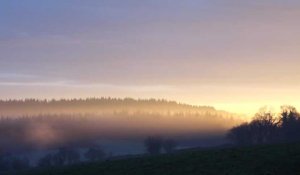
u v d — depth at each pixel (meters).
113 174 38.75
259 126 96.38
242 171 34.53
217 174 34.69
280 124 93.81
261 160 36.50
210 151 43.81
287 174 33.50
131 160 44.59
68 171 43.28
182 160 40.38
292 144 42.84
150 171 38.00
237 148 43.34
